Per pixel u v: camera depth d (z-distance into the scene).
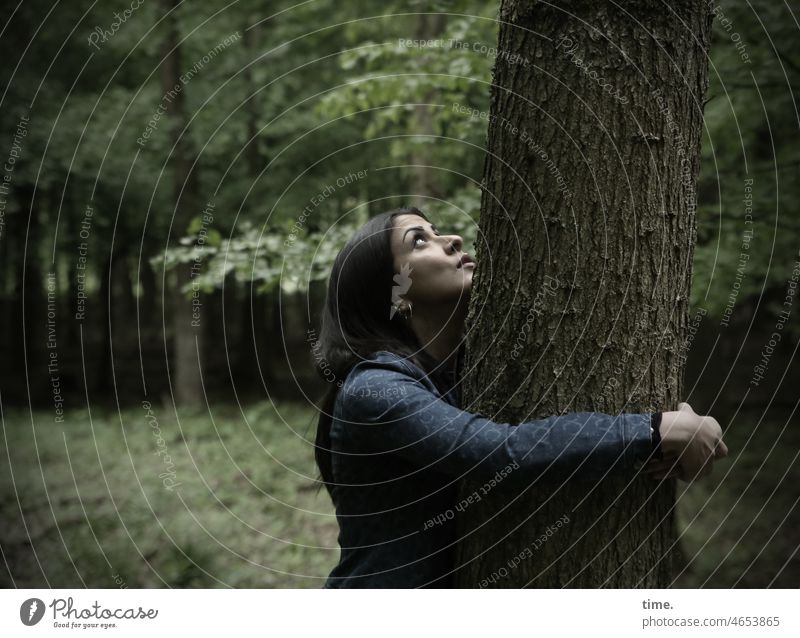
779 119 4.87
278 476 7.76
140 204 12.49
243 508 6.48
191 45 12.62
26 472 7.57
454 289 1.60
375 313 1.62
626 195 1.41
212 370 16.52
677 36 1.44
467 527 1.53
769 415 9.84
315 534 5.89
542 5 1.45
